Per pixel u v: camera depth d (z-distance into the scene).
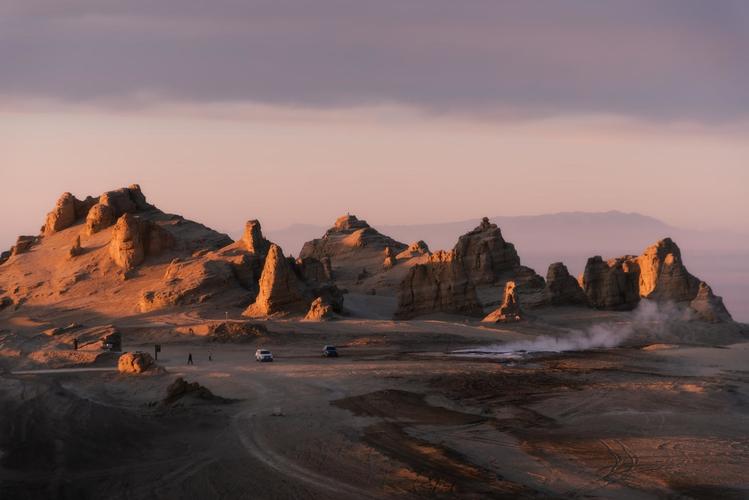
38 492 53.38
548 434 73.00
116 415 70.69
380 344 147.50
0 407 70.88
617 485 58.47
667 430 75.31
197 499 53.69
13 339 122.69
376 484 56.88
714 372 118.12
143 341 149.75
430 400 88.69
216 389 93.50
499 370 113.25
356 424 75.00
